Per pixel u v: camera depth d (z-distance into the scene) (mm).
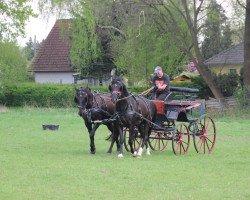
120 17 44062
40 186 13570
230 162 18094
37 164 17047
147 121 19422
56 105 51031
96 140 25219
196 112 28062
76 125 33062
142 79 50969
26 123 34219
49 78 66125
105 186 13625
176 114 19859
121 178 14711
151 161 17953
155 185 13828
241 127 32812
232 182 14406
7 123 34094
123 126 19188
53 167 16438
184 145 23312
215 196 12672
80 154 19812
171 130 19969
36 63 66438
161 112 19922
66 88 50906
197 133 20812
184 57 50062
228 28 46406
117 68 52500
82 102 19062
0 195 12516
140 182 14188
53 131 29344
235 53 58406
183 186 13758
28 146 22484
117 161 17844
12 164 17000
